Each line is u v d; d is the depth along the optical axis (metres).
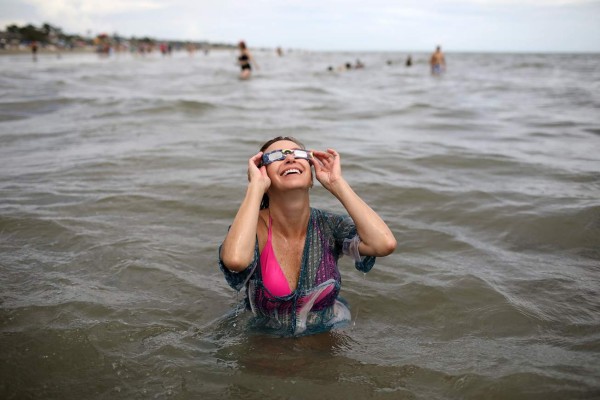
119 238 4.22
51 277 3.52
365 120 10.45
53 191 5.39
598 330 2.94
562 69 38.69
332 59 65.69
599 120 10.71
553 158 7.10
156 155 6.95
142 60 49.28
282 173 2.72
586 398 2.33
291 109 11.84
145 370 2.55
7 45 76.56
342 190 2.84
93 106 11.45
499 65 45.56
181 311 3.18
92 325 2.92
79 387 2.42
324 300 2.87
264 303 2.86
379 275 3.71
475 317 3.13
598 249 4.16
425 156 7.03
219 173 6.12
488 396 2.38
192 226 4.59
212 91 15.91
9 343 2.72
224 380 2.49
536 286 3.51
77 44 101.69
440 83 21.55
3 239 4.14
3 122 9.55
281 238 2.84
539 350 2.75
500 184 5.82
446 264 3.88
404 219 4.79
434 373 2.55
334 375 2.55
